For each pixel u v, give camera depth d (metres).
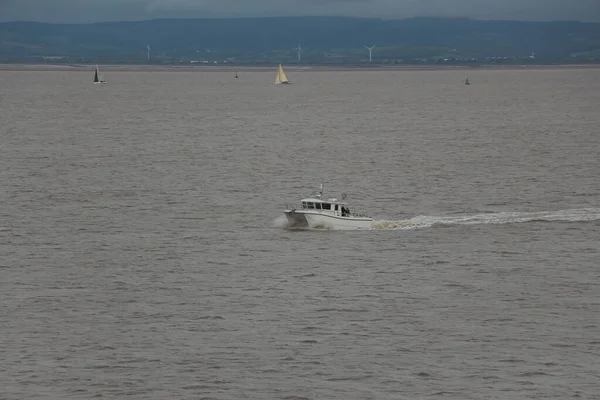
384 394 187.75
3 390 189.25
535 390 189.12
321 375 196.50
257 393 188.38
